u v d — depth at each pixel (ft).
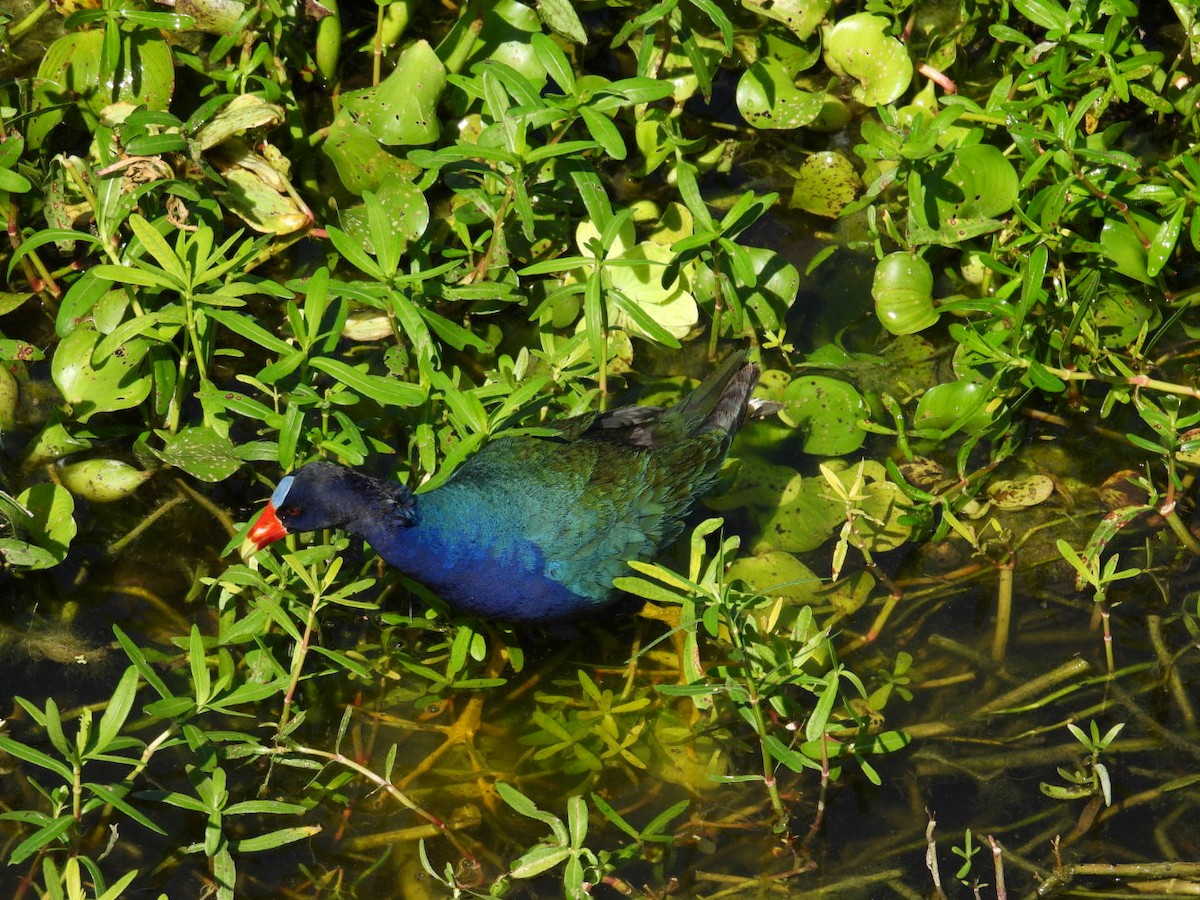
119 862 22.09
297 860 22.49
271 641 24.71
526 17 32.01
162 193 28.78
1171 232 27.50
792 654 24.13
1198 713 24.91
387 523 23.18
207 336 27.04
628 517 24.30
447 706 24.72
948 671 25.63
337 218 31.37
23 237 29.60
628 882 22.56
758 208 28.17
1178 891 22.04
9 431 27.48
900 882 22.62
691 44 30.27
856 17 33.09
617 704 25.02
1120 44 29.60
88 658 24.80
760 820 23.32
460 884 22.21
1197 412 26.32
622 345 29.35
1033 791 23.80
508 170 28.78
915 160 29.45
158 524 26.71
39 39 33.76
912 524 26.94
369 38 34.42
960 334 26.99
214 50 29.86
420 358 24.41
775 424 28.99
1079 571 24.57
